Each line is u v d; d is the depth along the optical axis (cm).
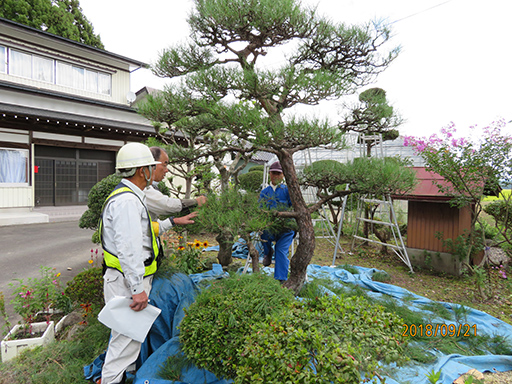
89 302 307
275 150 314
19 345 258
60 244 695
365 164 316
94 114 1251
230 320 193
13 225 927
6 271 500
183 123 428
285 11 265
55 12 1761
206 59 337
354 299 210
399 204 767
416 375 230
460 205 460
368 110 352
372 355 166
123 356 210
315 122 245
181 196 1258
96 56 1384
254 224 289
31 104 1092
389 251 664
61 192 1221
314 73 281
